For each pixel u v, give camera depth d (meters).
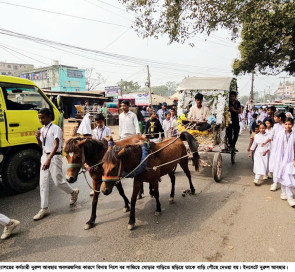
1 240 3.73
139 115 11.80
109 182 3.40
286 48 11.24
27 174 5.77
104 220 4.32
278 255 3.23
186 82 8.02
